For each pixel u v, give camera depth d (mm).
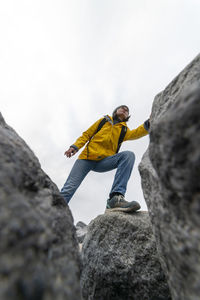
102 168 3016
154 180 1170
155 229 1184
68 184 2840
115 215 2184
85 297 2039
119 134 3232
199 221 659
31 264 571
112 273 1830
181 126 667
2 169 729
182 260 808
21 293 496
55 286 607
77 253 979
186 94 700
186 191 694
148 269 1700
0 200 621
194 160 622
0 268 502
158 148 824
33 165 1002
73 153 3096
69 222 1049
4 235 561
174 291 959
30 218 678
